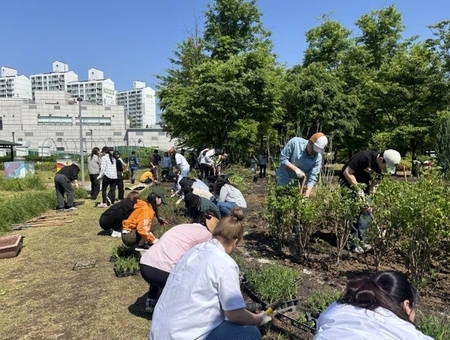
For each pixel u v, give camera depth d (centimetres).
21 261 611
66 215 978
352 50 2869
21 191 1547
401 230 461
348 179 592
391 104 2402
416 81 2344
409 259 448
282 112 2352
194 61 2875
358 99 2581
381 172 532
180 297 242
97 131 7812
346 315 186
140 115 14225
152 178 1706
